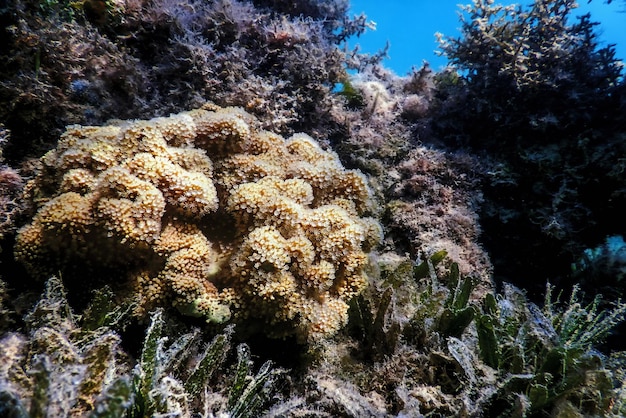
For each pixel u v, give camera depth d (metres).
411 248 3.79
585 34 4.54
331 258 2.28
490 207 4.31
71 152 2.21
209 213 2.29
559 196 4.05
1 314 1.84
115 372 1.67
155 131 2.32
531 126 4.45
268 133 2.80
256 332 2.10
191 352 1.90
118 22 3.70
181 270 2.01
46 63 3.14
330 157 2.86
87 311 1.88
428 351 2.18
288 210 2.20
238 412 1.70
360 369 2.18
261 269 2.01
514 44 4.57
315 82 4.04
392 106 5.12
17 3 3.00
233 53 3.80
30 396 1.36
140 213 1.98
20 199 2.36
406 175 4.35
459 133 4.91
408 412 1.74
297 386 2.01
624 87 4.25
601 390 1.84
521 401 1.67
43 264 1.98
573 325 2.33
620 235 4.09
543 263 4.22
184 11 3.79
